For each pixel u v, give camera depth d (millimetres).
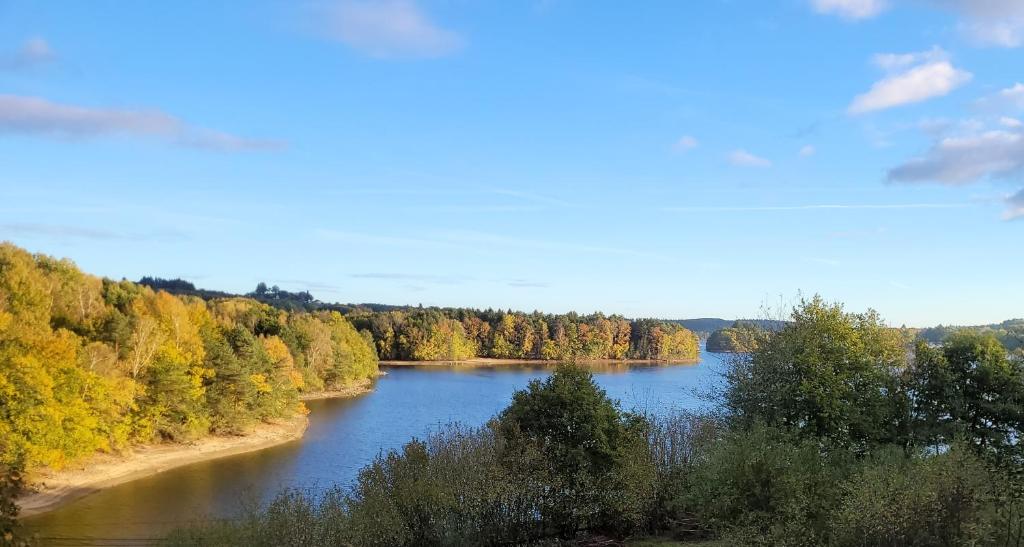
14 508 10273
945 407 29375
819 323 29469
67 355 54281
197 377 68938
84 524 43094
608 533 24250
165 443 65875
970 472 15305
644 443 24859
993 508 14883
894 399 29625
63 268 86438
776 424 25531
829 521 15891
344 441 72125
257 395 75812
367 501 21219
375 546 20656
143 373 64938
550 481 23078
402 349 190375
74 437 52469
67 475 53125
